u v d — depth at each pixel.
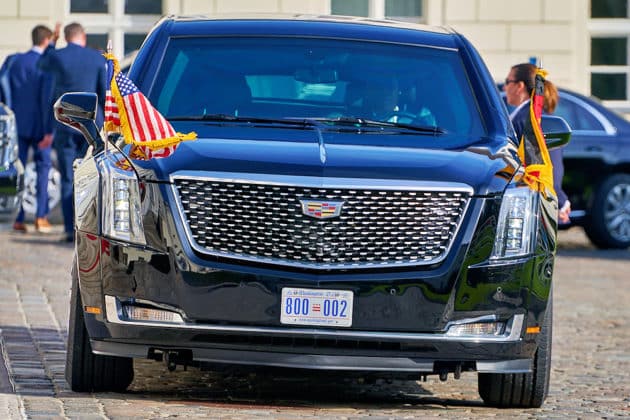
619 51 53.28
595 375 19.97
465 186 15.41
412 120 17.33
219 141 15.87
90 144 16.98
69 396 16.06
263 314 15.08
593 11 53.25
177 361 15.72
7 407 14.99
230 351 15.30
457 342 15.33
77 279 16.25
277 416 15.15
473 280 15.33
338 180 15.20
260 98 17.28
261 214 15.14
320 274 15.09
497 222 15.47
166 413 15.04
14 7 50.47
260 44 18.03
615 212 40.78
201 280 15.09
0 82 39.75
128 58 38.72
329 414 15.50
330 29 18.42
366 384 18.53
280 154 15.49
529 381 16.58
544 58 51.44
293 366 15.28
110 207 15.41
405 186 15.26
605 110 41.09
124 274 15.29
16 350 19.67
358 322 15.14
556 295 30.14
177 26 18.36
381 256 15.23
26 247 35.75
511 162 16.17
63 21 50.88
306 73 17.67
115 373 16.39
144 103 15.97
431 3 51.25
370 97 17.47
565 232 47.34
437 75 17.98
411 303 15.20
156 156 15.50
